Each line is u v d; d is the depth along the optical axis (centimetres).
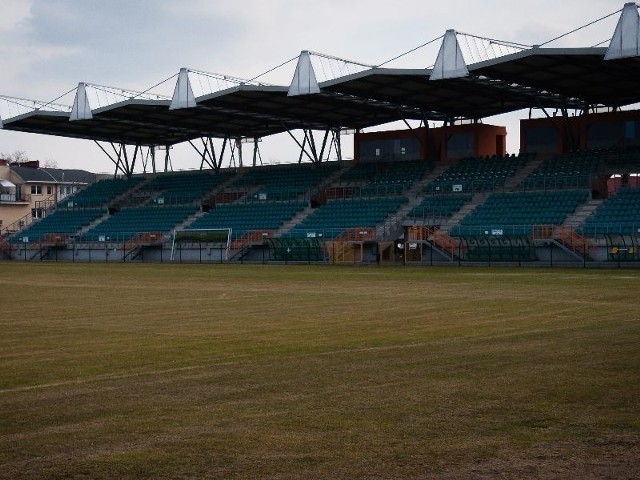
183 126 8169
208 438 973
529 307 2512
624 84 5791
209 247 7125
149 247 7588
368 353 1603
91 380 1355
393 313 2403
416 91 6162
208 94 6450
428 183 6931
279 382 1307
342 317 2309
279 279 4181
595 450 910
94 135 8800
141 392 1245
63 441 968
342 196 7350
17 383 1334
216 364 1505
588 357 1477
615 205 5634
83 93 7138
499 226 5772
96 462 888
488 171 6750
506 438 959
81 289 3581
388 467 862
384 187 7112
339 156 8075
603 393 1169
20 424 1048
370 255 6241
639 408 1083
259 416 1075
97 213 8812
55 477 841
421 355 1558
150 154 9488
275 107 7031
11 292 3416
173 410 1116
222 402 1164
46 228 8788
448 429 999
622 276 3988
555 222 5672
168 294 3244
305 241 6369
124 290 3497
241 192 8075
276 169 8412
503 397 1157
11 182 10969
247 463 879
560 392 1180
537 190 6216
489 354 1547
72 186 11525
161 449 931
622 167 6078
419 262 5884
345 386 1262
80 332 2027
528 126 6919
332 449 924
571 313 2314
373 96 6334
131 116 7569
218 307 2664
